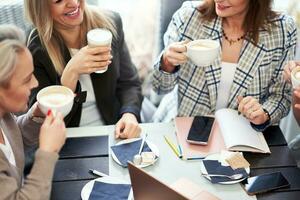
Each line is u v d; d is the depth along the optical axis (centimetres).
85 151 135
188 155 131
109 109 180
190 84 168
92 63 139
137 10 247
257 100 158
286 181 121
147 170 125
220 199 114
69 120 161
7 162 106
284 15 164
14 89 98
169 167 127
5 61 93
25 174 133
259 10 154
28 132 131
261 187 118
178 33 167
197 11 165
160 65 159
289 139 209
